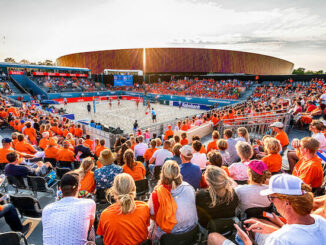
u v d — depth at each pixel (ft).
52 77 150.41
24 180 14.80
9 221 10.45
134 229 6.53
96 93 147.33
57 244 6.22
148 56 196.44
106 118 81.05
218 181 7.04
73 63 234.17
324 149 12.47
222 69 196.95
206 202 7.40
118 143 26.11
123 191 6.51
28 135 29.43
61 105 116.16
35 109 64.44
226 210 7.47
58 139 30.99
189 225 7.32
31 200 11.24
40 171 15.94
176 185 7.31
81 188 11.07
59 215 6.46
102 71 213.66
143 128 44.96
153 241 8.25
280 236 4.26
